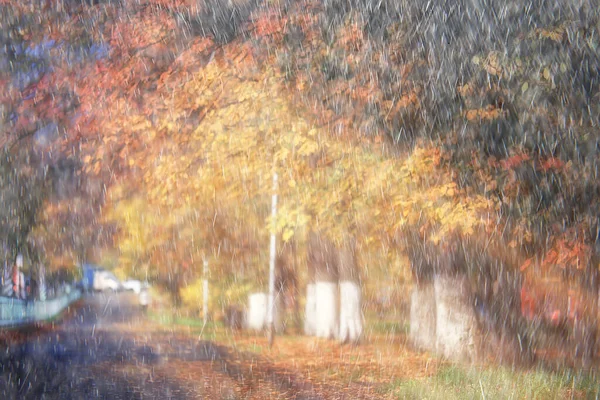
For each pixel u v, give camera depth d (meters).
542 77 16.25
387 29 19.08
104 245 39.84
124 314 48.91
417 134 18.75
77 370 19.05
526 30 16.50
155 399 14.64
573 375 15.86
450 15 17.83
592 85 16.22
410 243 21.89
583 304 20.70
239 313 37.47
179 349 25.58
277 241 32.72
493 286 21.30
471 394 14.20
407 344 26.11
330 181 20.44
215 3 21.03
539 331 22.09
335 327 30.50
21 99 22.83
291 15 20.27
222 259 35.09
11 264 31.56
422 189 18.98
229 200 25.14
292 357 23.22
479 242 19.77
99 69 22.25
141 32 21.80
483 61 16.83
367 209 20.23
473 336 21.42
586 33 16.02
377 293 39.03
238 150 21.28
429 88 18.39
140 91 22.00
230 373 19.03
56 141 23.72
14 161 25.67
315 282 32.66
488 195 18.27
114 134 22.03
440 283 21.84
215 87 21.09
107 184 28.94
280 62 20.39
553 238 17.77
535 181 17.48
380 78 19.31
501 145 17.69
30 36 22.50
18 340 27.28
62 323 39.19
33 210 29.25
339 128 20.02
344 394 15.62
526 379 15.18
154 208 31.42
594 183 16.78
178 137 21.89
